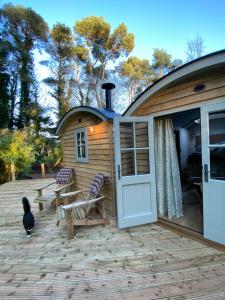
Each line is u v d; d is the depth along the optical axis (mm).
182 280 2375
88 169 5617
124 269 2631
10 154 9984
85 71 18375
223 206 2893
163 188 4242
